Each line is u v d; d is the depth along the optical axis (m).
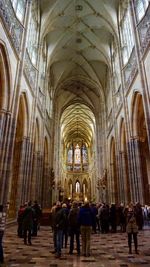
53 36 25.25
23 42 14.83
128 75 17.95
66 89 36.34
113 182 25.19
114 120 22.94
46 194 26.50
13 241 8.86
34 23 19.44
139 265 5.38
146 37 13.74
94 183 45.41
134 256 6.44
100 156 33.84
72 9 22.00
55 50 26.41
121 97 20.14
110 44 25.69
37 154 20.95
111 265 5.39
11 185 15.40
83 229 6.75
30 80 17.39
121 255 6.59
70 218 7.30
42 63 23.14
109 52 25.89
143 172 15.63
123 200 19.34
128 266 5.28
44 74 24.30
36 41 20.16
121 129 20.86
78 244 7.01
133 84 16.52
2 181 11.11
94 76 31.70
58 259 6.04
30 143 17.14
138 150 16.12
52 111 31.67
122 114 20.05
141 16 15.24
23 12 15.62
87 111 45.31
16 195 15.03
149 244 8.45
